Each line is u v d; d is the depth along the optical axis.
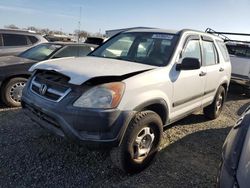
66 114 2.90
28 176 3.22
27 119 4.98
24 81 5.80
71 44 6.84
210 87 5.16
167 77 3.69
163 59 3.92
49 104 3.06
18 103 5.81
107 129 2.87
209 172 3.69
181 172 3.62
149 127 3.42
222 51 5.84
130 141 3.16
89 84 2.98
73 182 3.17
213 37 5.49
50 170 3.37
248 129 2.38
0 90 5.61
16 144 3.97
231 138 2.46
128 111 3.03
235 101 8.62
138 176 3.42
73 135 2.87
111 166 3.56
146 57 4.04
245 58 9.53
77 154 3.79
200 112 6.40
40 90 3.28
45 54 6.46
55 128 3.07
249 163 2.00
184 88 4.11
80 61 3.71
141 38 4.43
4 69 5.53
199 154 4.20
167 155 4.05
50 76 3.32
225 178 2.09
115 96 2.94
